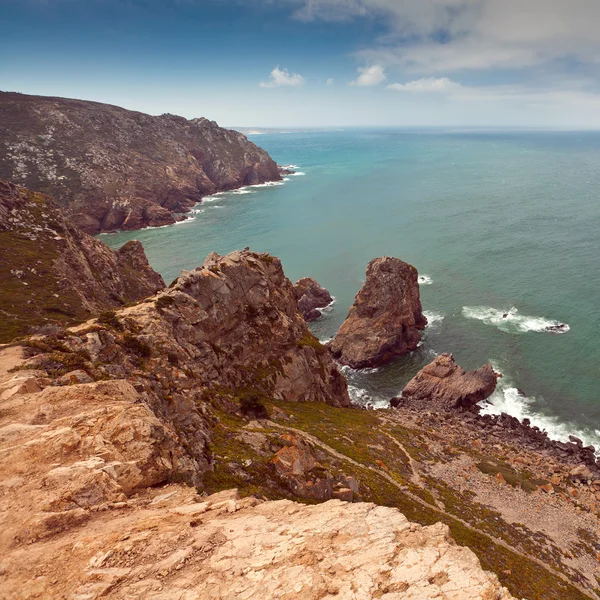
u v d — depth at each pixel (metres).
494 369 83.50
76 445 19.42
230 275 61.66
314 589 11.58
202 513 16.77
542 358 84.94
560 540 41.56
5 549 13.81
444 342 94.31
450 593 11.18
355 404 78.12
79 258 98.38
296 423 51.81
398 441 57.25
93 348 35.00
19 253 86.19
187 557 13.41
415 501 41.72
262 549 13.80
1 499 16.12
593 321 96.19
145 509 17.30
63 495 16.28
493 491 48.62
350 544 13.80
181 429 33.44
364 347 91.94
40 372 28.83
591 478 54.78
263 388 58.50
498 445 62.59
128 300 104.88
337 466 43.00
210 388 46.66
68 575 12.55
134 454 20.28
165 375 39.78
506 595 10.98
